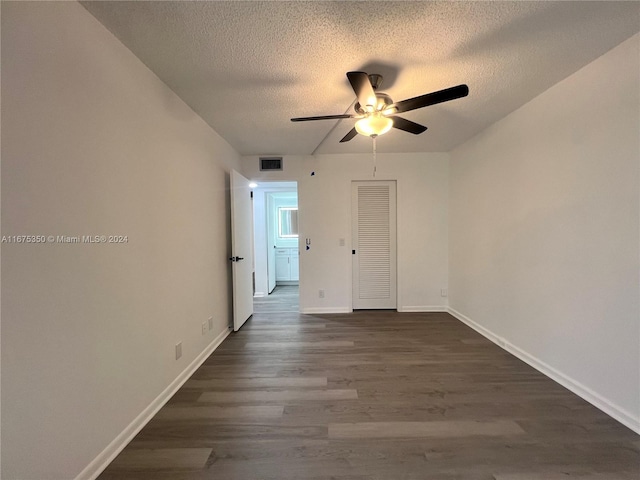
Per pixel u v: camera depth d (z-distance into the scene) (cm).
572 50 173
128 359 163
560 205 214
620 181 171
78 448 130
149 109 185
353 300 431
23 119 106
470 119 284
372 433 166
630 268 166
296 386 218
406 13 140
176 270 218
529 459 146
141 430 170
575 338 203
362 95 177
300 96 226
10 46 102
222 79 199
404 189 412
